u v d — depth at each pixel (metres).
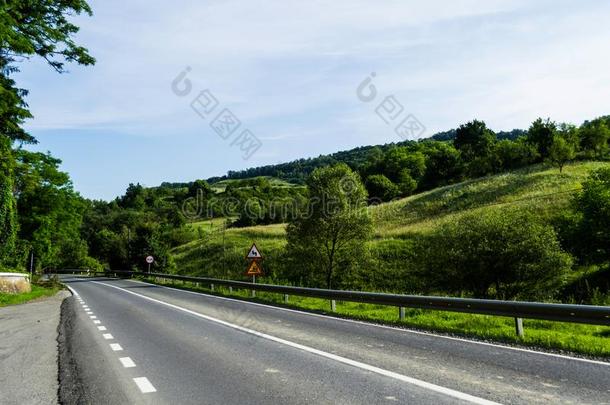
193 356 8.23
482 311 11.32
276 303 20.22
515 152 81.50
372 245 46.28
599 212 34.25
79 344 9.76
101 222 123.19
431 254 28.28
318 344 9.29
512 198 57.28
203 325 12.64
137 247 58.56
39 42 21.33
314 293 18.83
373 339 9.89
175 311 16.70
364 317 13.98
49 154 55.12
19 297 23.62
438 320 13.59
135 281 48.00
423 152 104.31
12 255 45.00
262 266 52.56
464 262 25.73
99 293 28.64
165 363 7.65
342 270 34.69
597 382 6.04
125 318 14.59
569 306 9.20
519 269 24.64
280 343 9.48
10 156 24.39
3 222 41.56
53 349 9.27
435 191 75.31
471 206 59.09
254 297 23.55
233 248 65.38
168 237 87.12
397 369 6.90
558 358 7.69
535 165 77.31
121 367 7.39
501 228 25.38
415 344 9.20
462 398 5.31
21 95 22.34
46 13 21.55
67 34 22.14
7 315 16.39
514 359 7.62
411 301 13.75
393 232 52.22
